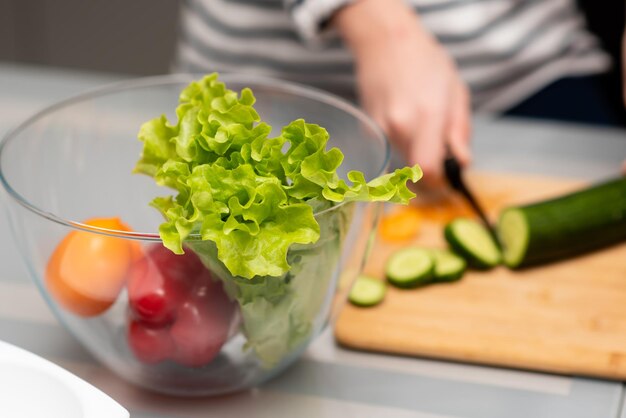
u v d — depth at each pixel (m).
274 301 0.99
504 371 1.12
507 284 1.21
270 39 1.66
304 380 1.10
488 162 1.40
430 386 1.10
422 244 1.26
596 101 1.65
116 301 1.00
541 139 1.45
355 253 1.06
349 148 1.13
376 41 1.44
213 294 0.99
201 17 1.70
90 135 1.15
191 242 0.95
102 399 0.96
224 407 1.07
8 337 1.14
